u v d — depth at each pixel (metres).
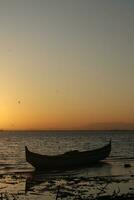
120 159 67.38
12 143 150.75
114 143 141.62
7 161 65.19
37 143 148.50
